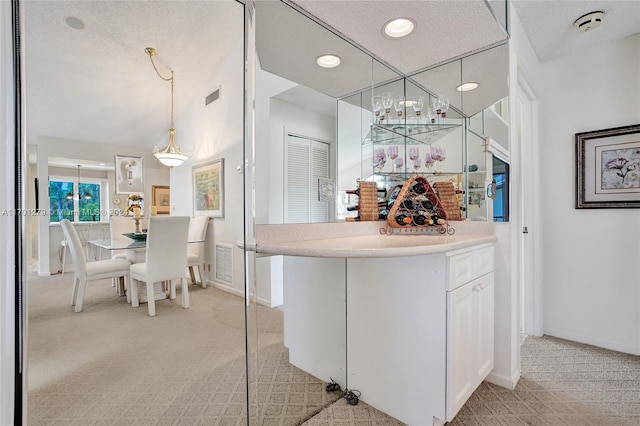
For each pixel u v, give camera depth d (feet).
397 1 4.83
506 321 5.84
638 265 7.04
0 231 1.60
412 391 4.65
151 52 3.34
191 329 3.66
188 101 3.62
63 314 2.68
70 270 2.68
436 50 6.28
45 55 2.59
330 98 5.90
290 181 5.26
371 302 5.15
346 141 6.17
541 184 8.22
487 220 6.31
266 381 4.99
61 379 2.72
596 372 6.27
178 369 3.55
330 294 5.50
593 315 7.57
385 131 6.88
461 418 4.88
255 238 4.45
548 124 8.20
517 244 7.16
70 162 2.67
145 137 3.22
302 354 5.28
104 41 2.97
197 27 3.69
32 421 2.58
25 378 1.80
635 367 6.44
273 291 5.04
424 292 4.52
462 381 4.61
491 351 5.69
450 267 4.36
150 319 3.33
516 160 6.86
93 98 2.85
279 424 4.72
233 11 4.03
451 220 6.82
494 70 6.25
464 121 6.75
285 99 5.25
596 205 7.49
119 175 3.03
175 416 3.51
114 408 3.08
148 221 3.25
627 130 7.11
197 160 3.69
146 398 3.29
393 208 6.40
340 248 3.88
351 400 5.23
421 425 4.54
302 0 4.81
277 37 5.07
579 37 7.20
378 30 5.60
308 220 5.49
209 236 3.78
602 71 7.48
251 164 4.17
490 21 5.41
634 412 4.99
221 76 3.92
